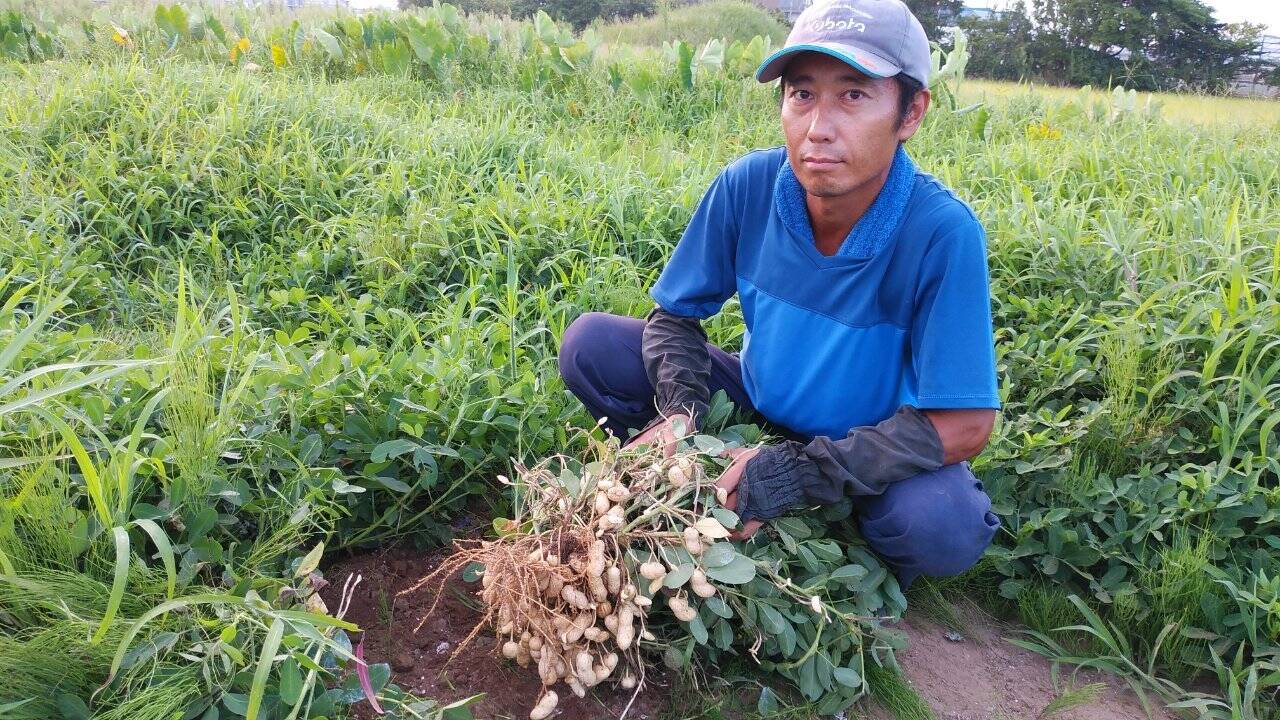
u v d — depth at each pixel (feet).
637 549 7.04
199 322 9.79
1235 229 12.35
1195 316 10.90
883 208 7.08
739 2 68.80
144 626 6.11
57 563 6.32
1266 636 8.23
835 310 7.52
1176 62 95.30
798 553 7.38
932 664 8.24
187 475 6.90
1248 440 9.66
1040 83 85.56
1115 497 9.24
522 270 13.42
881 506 7.67
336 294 12.95
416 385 8.90
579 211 14.55
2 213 13.03
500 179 15.44
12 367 7.85
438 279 13.50
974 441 7.23
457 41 27.73
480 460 8.84
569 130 23.11
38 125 15.88
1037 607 8.89
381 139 17.53
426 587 8.16
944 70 25.98
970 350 7.00
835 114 6.56
